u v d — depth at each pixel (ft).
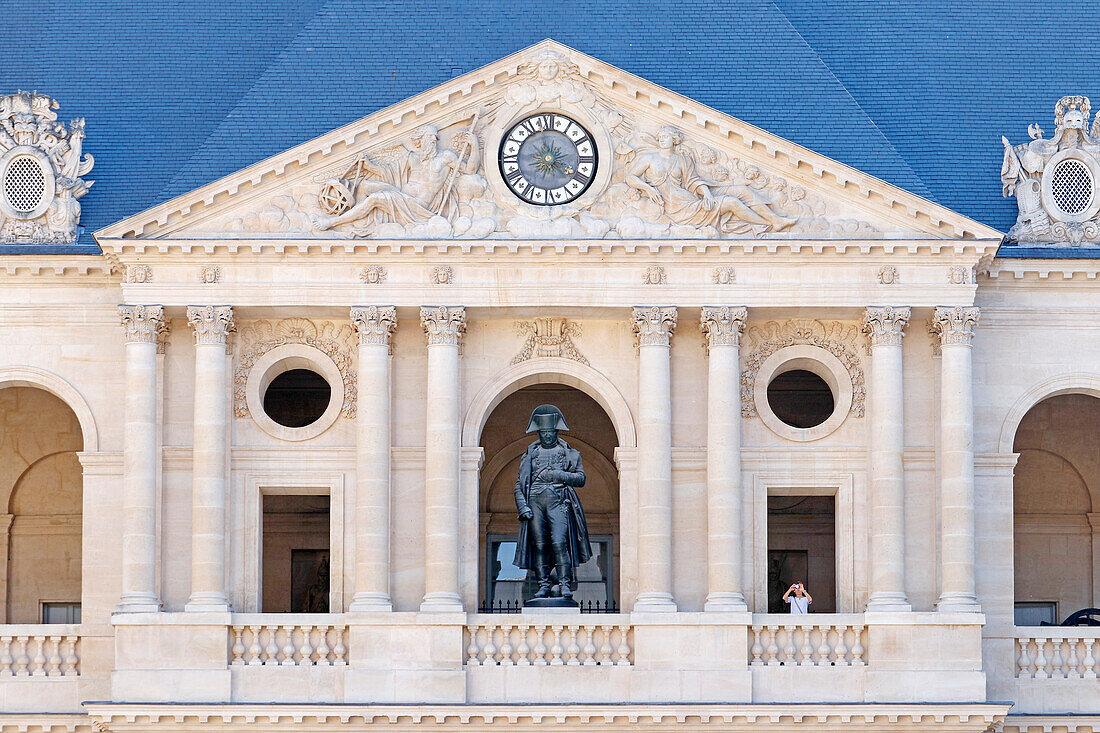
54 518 240.32
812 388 242.17
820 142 221.46
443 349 211.61
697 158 213.25
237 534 213.25
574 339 216.74
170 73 243.60
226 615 207.00
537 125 213.66
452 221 212.02
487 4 236.84
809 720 205.57
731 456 210.79
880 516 210.59
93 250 216.74
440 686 206.18
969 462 211.00
